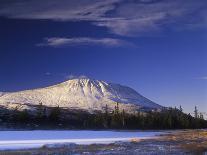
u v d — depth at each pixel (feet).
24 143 277.85
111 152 203.41
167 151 213.66
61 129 583.58
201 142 302.86
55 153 194.80
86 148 229.45
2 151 206.49
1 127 529.86
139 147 242.37
